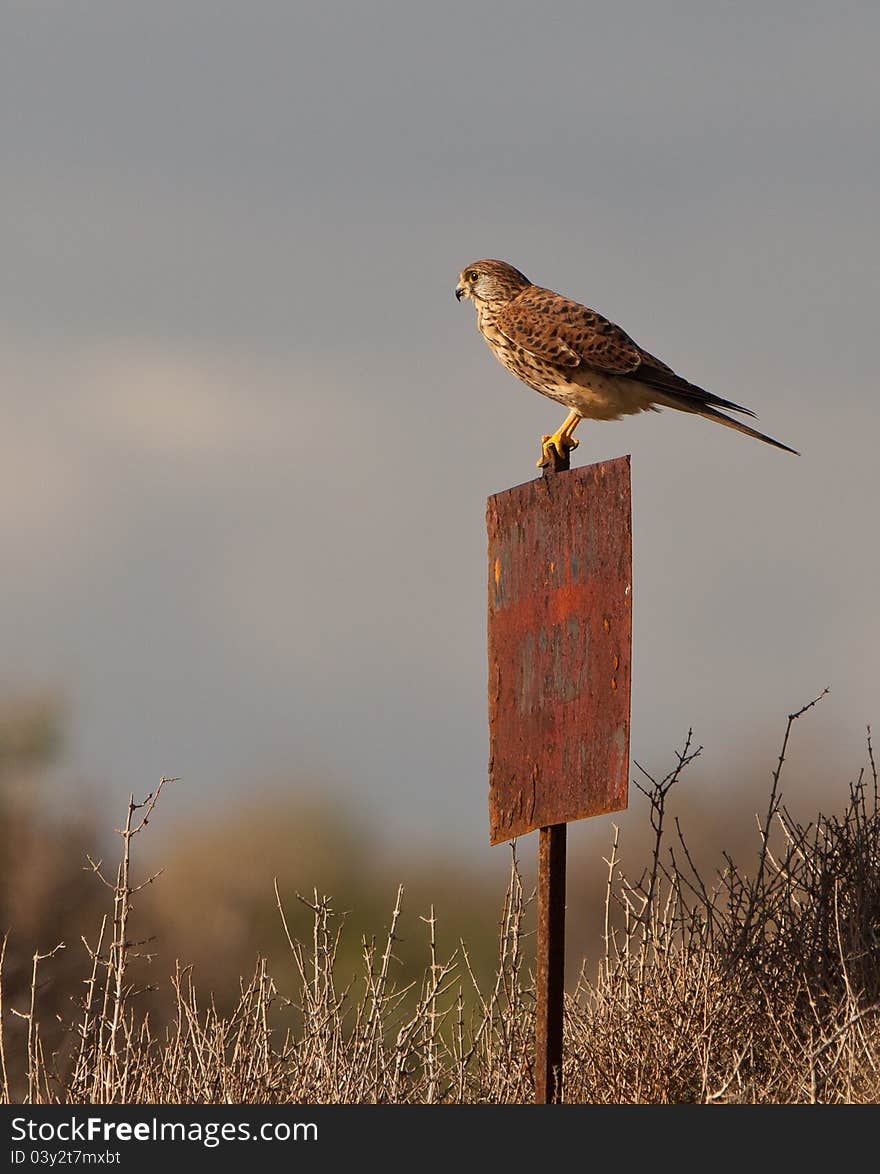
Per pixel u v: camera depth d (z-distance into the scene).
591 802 9.64
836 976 10.97
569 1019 11.41
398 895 11.09
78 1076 10.25
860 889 11.16
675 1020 10.65
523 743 10.27
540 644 10.18
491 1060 10.73
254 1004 11.29
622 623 9.56
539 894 9.97
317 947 11.03
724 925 11.42
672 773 11.37
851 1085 9.67
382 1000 10.62
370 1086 9.99
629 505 9.56
